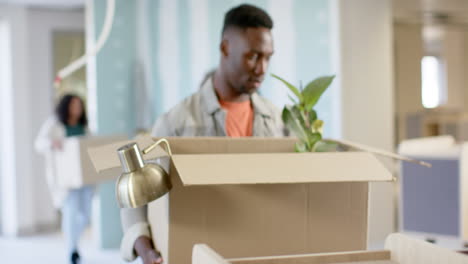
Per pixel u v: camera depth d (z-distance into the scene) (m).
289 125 1.30
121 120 5.03
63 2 5.70
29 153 5.81
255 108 2.24
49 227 6.04
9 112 5.73
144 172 0.98
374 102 4.18
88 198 4.20
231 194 1.17
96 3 4.88
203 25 4.22
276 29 3.74
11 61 5.72
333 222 1.24
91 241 5.28
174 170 1.11
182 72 4.46
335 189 1.25
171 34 4.59
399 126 5.38
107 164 1.02
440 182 3.06
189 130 1.96
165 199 1.15
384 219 4.29
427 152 3.12
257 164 1.07
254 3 3.93
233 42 2.36
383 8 4.20
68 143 3.68
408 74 5.38
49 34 6.06
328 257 0.96
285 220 1.21
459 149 3.01
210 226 1.15
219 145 1.30
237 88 2.22
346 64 4.00
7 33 5.72
